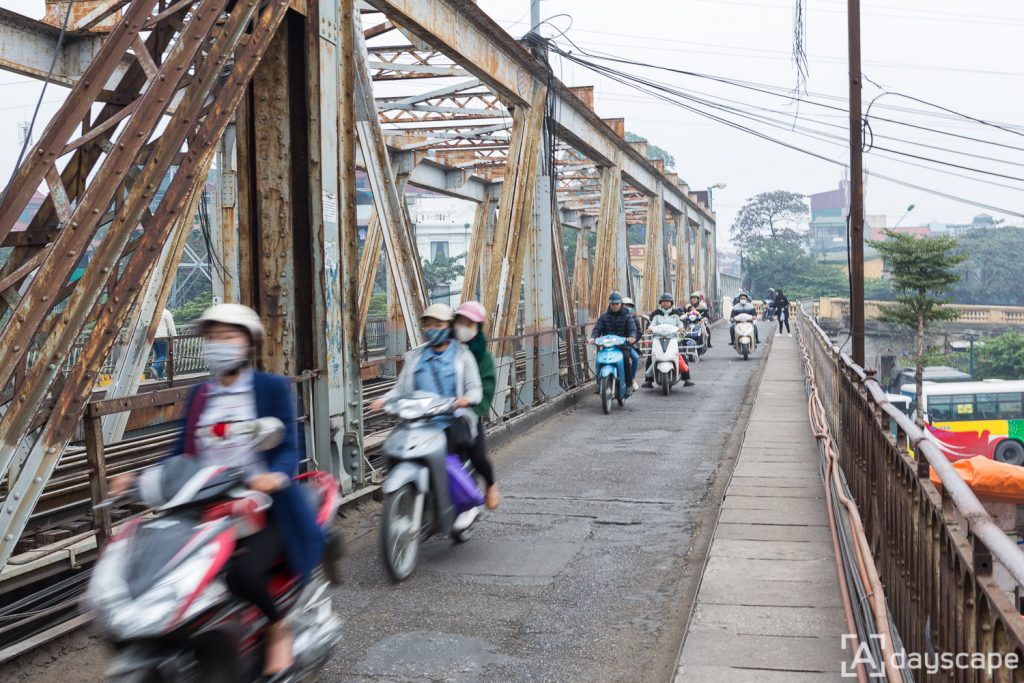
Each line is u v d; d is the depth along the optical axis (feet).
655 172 86.99
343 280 26.25
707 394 54.80
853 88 54.49
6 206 16.39
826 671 13.94
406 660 15.47
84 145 19.03
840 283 283.18
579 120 57.16
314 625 12.98
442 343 20.81
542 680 14.67
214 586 10.73
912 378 148.46
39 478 15.64
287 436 11.87
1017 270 261.44
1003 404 106.63
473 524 23.26
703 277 139.85
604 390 46.50
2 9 27.63
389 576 19.34
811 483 27.91
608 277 68.18
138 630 9.85
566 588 19.25
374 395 47.26
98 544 16.33
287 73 24.62
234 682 10.92
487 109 53.47
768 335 119.44
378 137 28.58
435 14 33.45
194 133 20.03
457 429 20.99
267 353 24.61
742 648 14.89
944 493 11.21
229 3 22.21
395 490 19.31
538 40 44.75
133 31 17.76
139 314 28.48
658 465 32.83
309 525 12.21
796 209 351.05
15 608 16.43
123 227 17.30
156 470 11.60
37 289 15.55
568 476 31.14
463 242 205.57
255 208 24.90
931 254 120.67
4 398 17.25
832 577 18.61
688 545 22.44
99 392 37.19
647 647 16.02
